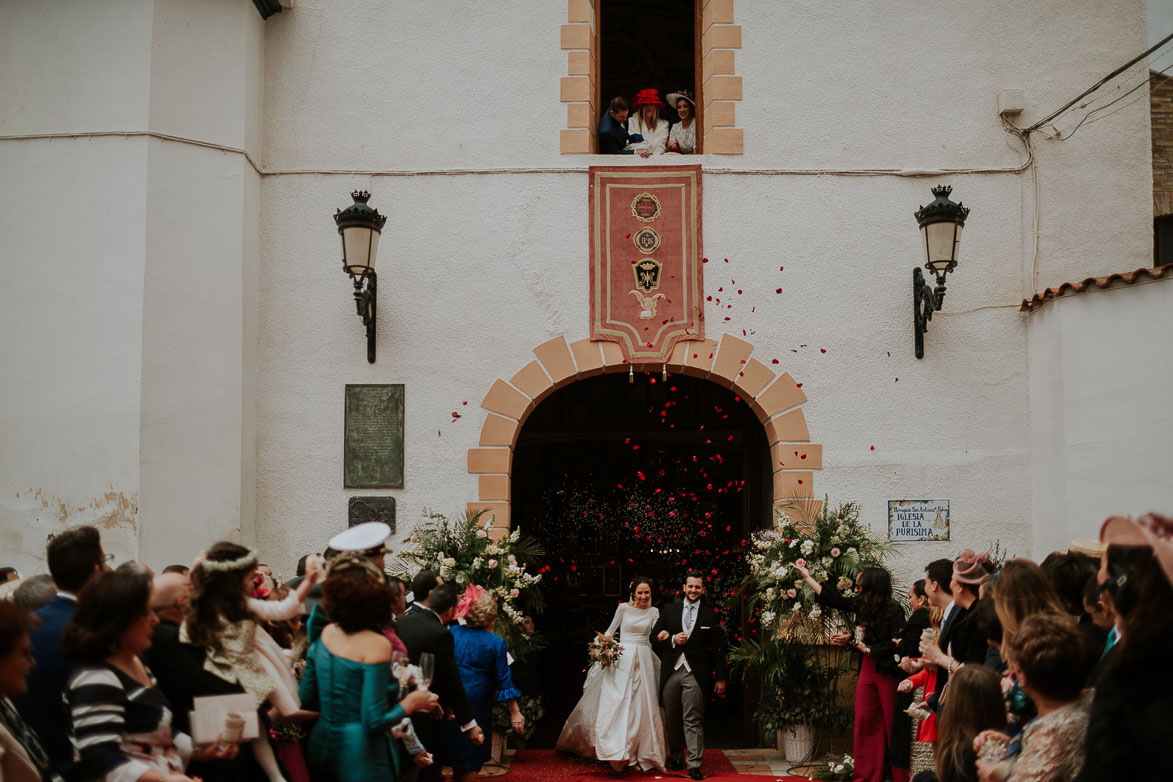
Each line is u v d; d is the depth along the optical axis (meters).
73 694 3.48
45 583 4.59
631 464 12.59
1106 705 2.58
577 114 8.83
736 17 8.95
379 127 8.81
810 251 8.71
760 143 8.82
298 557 8.40
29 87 8.05
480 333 8.62
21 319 7.84
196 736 3.69
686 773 8.09
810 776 7.81
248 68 8.46
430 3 8.93
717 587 11.05
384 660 4.28
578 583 12.68
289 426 8.52
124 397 7.69
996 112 8.84
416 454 8.52
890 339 8.64
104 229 7.87
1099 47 8.88
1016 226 8.73
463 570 7.99
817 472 8.51
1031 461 8.51
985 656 5.16
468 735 5.88
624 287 8.67
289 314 8.62
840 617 7.99
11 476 7.70
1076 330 7.89
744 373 8.59
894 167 8.78
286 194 8.73
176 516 7.77
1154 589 2.55
